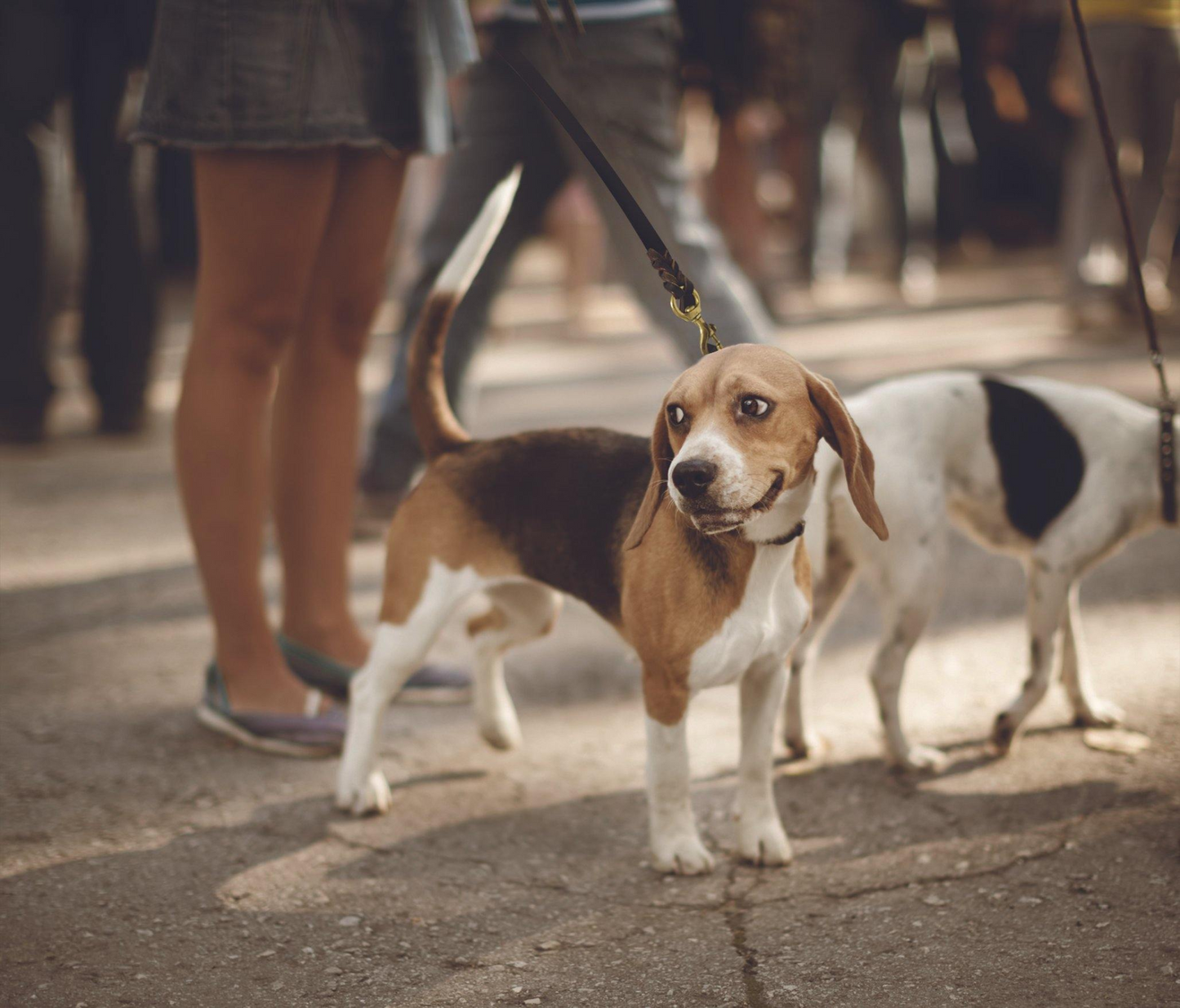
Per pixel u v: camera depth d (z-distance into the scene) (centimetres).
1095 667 340
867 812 272
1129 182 712
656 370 720
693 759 301
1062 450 293
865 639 373
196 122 280
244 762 306
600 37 399
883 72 883
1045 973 209
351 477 336
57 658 371
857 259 1130
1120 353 687
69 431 635
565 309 934
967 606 392
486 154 454
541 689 349
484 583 277
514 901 242
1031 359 681
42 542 475
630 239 416
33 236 573
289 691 318
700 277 414
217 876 253
